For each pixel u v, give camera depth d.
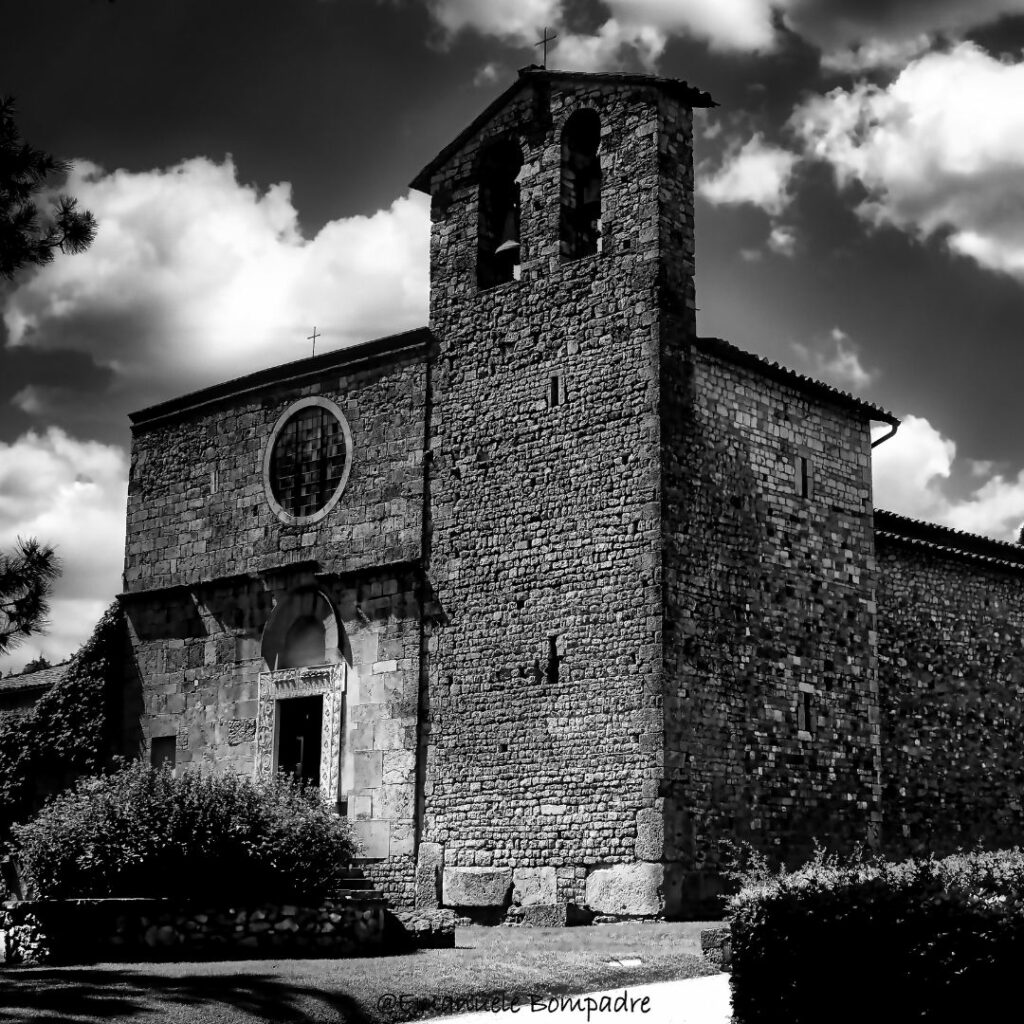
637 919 24.81
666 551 26.03
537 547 27.58
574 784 26.16
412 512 29.53
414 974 17.39
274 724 30.94
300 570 31.14
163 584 33.78
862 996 13.50
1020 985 12.88
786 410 29.23
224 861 20.64
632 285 27.42
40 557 18.23
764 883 15.12
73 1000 15.24
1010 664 33.97
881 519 31.94
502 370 28.91
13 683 39.09
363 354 31.14
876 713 29.59
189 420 34.25
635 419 26.78
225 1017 14.98
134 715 33.53
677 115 28.42
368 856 28.55
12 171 18.39
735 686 26.78
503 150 30.64
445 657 28.41
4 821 33.50
